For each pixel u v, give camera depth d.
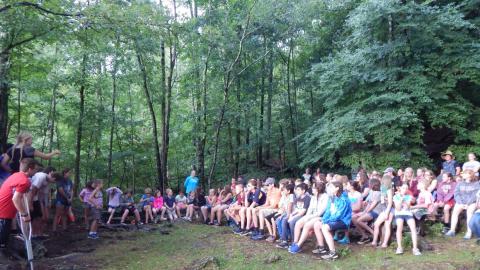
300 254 6.49
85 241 7.72
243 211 8.47
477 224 6.52
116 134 16.91
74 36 9.43
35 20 8.56
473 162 8.59
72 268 5.71
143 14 8.83
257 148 18.81
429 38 10.83
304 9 14.43
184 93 16.20
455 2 12.73
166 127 15.38
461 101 11.21
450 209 7.63
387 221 6.51
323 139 11.41
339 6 14.82
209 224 9.83
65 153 16.70
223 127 17.47
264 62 17.75
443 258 5.80
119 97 18.39
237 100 16.62
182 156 18.84
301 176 16.73
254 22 15.11
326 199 6.49
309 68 17.20
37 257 6.18
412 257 5.93
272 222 7.58
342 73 11.43
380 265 5.62
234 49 15.49
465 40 11.26
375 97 10.66
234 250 6.88
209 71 16.64
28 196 6.75
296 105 18.67
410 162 10.70
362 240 7.00
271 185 8.35
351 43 12.72
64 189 8.51
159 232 8.76
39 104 16.12
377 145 11.49
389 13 10.40
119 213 10.09
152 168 18.83
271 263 6.01
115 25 8.63
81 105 14.73
